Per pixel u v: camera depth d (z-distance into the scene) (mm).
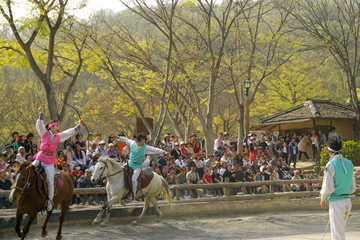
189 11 24984
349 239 8461
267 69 27078
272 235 10164
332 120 29297
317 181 14492
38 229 10531
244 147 23078
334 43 27578
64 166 12969
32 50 19016
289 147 23609
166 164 15664
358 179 14695
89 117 42969
